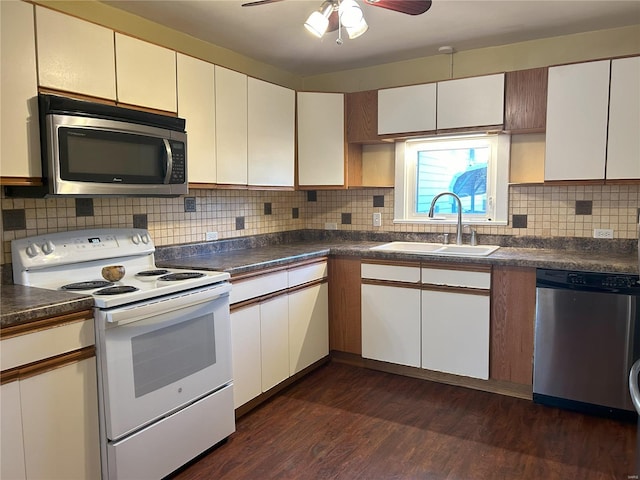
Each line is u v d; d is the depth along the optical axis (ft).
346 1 6.51
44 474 5.42
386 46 10.58
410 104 10.64
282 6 8.37
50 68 6.25
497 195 10.69
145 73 7.52
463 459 7.09
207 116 8.69
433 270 9.68
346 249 10.69
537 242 10.39
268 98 10.21
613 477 6.56
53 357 5.47
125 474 6.07
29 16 6.01
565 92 9.03
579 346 8.36
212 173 8.85
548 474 6.66
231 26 9.32
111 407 5.91
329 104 11.30
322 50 10.85
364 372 10.69
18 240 6.75
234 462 7.11
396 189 11.91
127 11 8.58
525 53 10.34
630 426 8.00
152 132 7.40
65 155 6.24
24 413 5.21
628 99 8.53
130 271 8.11
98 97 6.84
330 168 11.40
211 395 7.39
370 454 7.27
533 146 10.31
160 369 6.52
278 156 10.56
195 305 6.99
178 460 6.81
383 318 10.37
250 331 8.53
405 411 8.71
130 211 8.55
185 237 9.65
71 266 7.28
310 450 7.41
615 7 8.46
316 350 10.61
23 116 6.02
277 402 9.14
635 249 9.48
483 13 8.71
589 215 9.87
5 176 5.89
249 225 11.32
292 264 9.65
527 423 8.18
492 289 9.16
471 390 9.64
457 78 10.55
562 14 8.79
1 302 5.54
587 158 8.94
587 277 8.15
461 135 10.55
